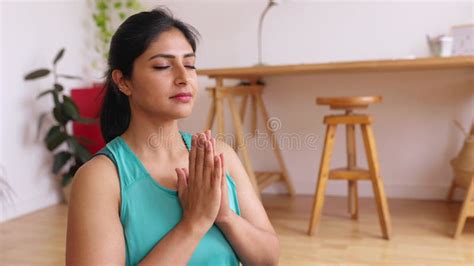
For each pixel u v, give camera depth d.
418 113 2.79
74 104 2.75
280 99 3.02
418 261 1.77
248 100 3.04
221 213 0.70
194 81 0.69
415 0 2.71
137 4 3.24
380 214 2.06
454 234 2.04
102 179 0.65
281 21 2.96
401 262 1.76
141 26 0.67
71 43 3.17
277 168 3.06
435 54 2.53
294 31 2.95
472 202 2.01
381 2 2.77
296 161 3.04
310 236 2.11
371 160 2.07
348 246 1.96
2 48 2.58
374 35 2.81
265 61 3.02
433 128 2.78
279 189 3.09
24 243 2.11
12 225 2.45
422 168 2.83
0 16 2.56
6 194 2.58
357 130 2.89
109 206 0.64
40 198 2.87
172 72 0.67
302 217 2.45
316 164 3.00
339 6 2.85
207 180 0.65
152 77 0.66
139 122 0.71
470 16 2.63
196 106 3.13
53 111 2.74
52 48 2.98
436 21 2.69
